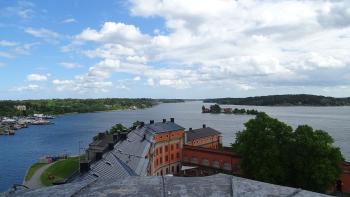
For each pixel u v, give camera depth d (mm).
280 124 66125
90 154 87938
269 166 63062
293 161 62281
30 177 94438
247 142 66625
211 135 123188
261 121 66625
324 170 58156
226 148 115000
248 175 66875
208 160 90188
